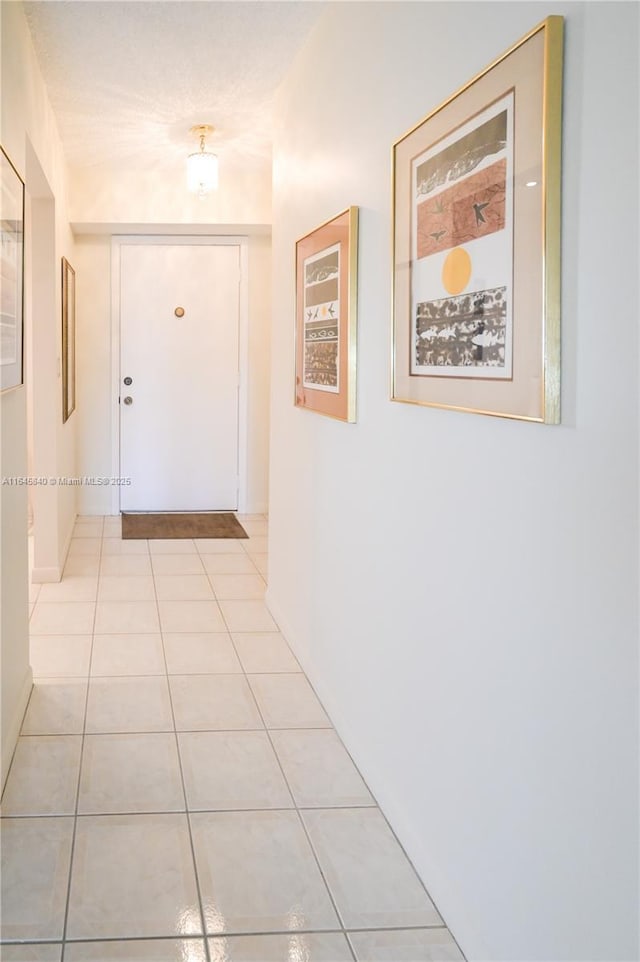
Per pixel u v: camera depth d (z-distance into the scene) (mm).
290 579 4012
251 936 1977
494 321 1694
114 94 4301
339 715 3045
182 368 7074
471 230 1801
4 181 2574
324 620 3309
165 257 6949
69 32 3484
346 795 2621
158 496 7180
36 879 2160
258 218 6410
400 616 2379
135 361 7020
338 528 3084
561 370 1459
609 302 1312
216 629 4199
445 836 2039
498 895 1742
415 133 2139
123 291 6938
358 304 2779
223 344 7090
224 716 3174
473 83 1778
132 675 3557
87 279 6883
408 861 2281
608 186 1311
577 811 1428
